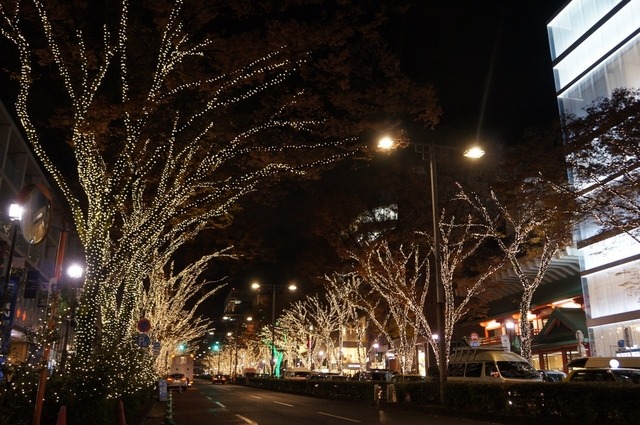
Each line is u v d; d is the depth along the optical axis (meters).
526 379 19.33
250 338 76.38
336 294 42.66
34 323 33.31
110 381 11.48
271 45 12.49
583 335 32.00
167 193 13.97
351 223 30.39
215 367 140.62
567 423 13.97
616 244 30.61
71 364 11.23
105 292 13.25
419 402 21.61
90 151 12.77
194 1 12.07
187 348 61.66
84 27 11.91
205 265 28.70
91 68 11.66
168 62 12.06
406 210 28.88
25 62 11.69
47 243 39.66
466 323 42.06
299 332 52.97
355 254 30.14
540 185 20.52
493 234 24.30
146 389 23.23
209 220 17.48
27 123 12.12
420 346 52.09
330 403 27.14
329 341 44.56
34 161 34.97
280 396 35.12
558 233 21.86
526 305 22.61
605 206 19.20
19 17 11.57
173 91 12.45
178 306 32.72
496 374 19.69
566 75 37.66
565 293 36.50
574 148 17.59
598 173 17.73
